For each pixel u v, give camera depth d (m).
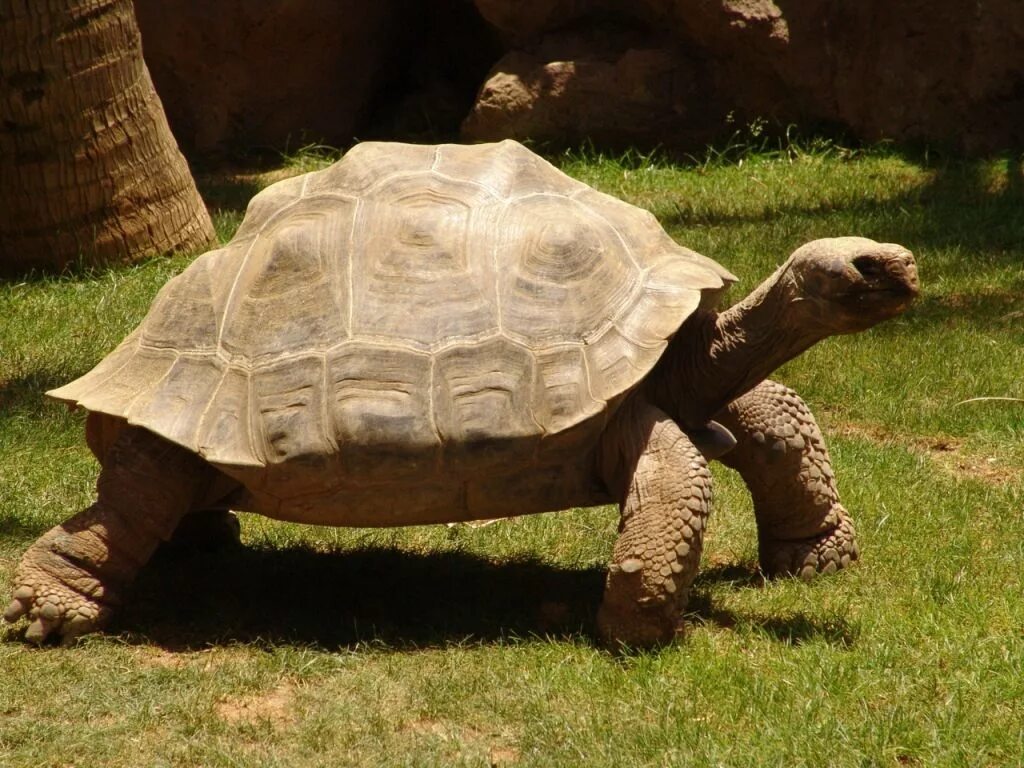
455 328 6.61
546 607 7.30
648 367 6.56
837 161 18.61
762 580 7.83
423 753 5.65
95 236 14.28
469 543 8.37
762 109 19.47
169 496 6.88
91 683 6.25
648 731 5.78
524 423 6.48
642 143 19.72
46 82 13.55
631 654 6.57
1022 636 6.82
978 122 18.41
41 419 10.02
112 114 14.12
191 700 6.07
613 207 7.39
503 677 6.33
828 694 6.17
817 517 7.78
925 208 16.09
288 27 20.50
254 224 7.30
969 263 14.03
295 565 8.00
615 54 20.09
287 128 21.20
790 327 6.89
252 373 6.68
